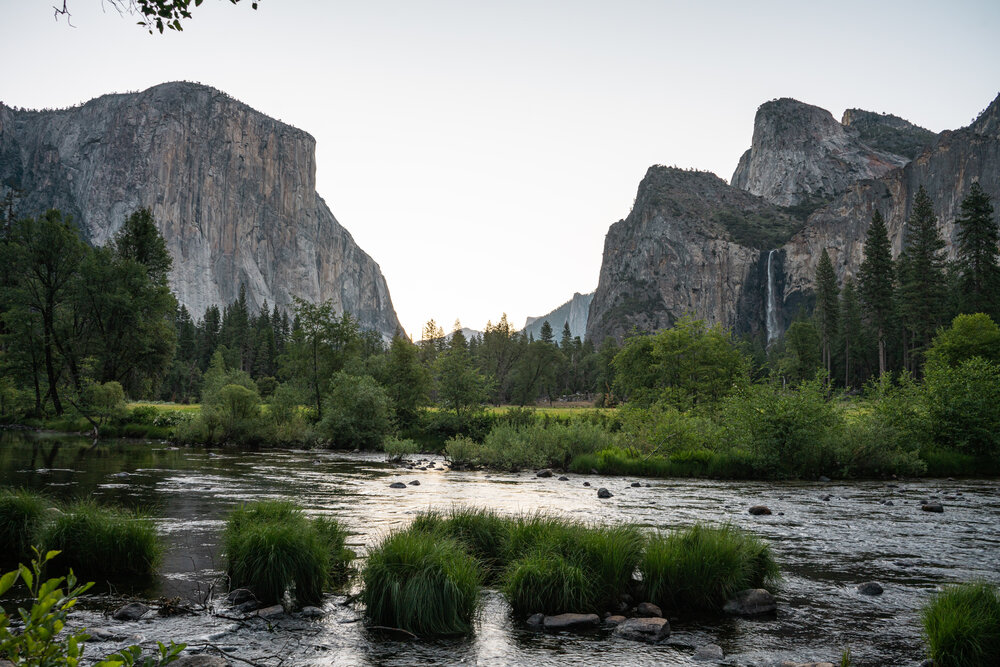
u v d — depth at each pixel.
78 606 9.34
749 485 28.16
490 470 32.94
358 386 46.31
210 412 44.25
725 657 7.96
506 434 35.62
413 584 8.89
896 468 32.75
